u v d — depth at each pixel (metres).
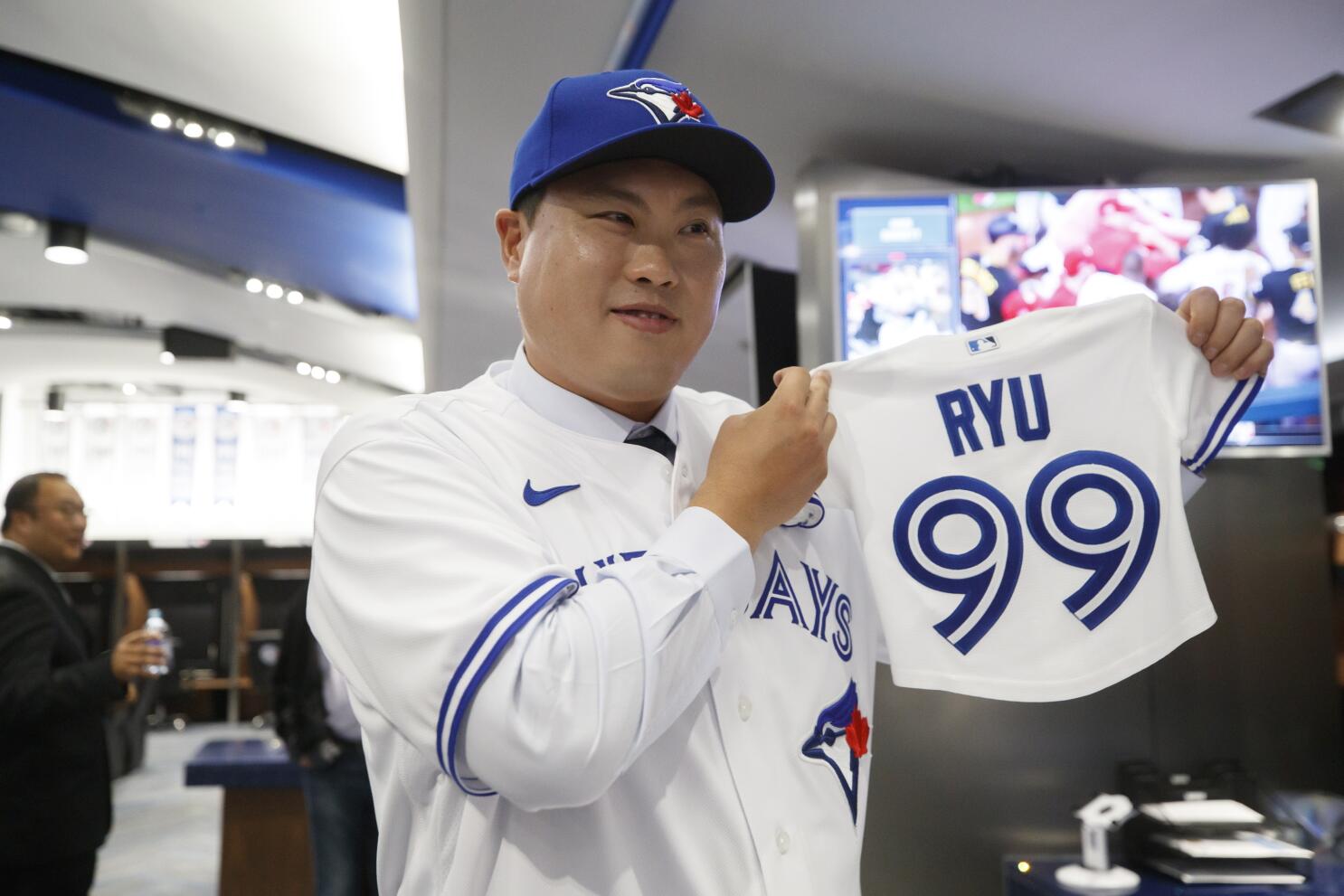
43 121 5.00
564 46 2.90
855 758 1.07
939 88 2.86
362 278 6.80
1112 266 2.98
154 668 2.61
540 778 0.82
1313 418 2.95
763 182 1.09
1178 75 2.73
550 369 1.09
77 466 12.05
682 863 0.93
